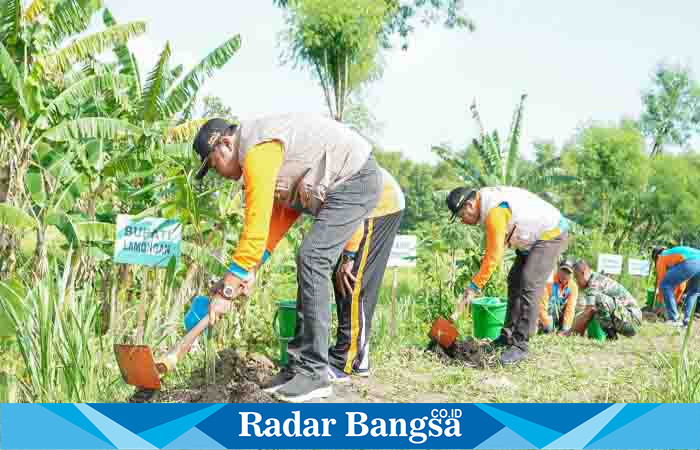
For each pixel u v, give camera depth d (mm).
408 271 10727
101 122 5934
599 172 26922
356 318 4301
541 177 17422
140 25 7191
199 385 3672
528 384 4477
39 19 6297
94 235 5461
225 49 8117
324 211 3615
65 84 7027
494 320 6320
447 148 17891
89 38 6898
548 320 7367
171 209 5480
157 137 6242
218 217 5539
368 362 4496
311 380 3582
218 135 3486
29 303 3523
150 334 4164
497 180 17516
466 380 4465
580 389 4387
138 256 4027
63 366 3311
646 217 31062
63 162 5965
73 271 4746
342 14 26375
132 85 8016
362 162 3623
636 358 5762
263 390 3578
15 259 5410
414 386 4285
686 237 32594
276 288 6176
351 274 4262
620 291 7375
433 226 8844
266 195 3332
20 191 5605
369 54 27875
